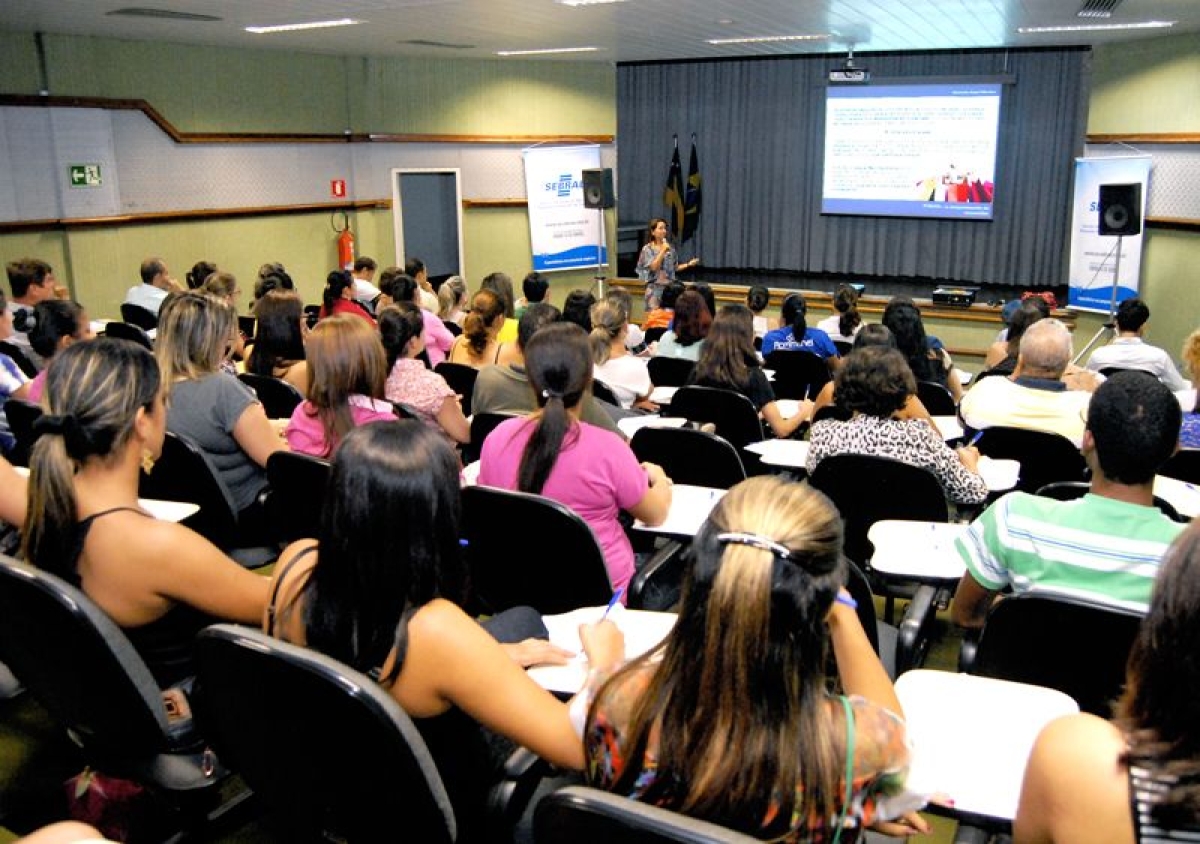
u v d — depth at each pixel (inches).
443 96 427.8
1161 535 69.6
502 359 166.9
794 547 43.1
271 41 348.5
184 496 108.1
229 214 373.4
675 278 444.1
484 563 88.6
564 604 86.9
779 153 476.1
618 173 508.7
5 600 63.7
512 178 450.9
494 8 273.9
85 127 324.2
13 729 102.5
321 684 50.3
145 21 287.4
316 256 409.4
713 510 46.4
